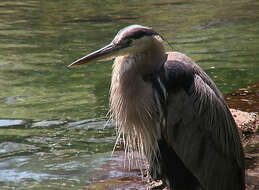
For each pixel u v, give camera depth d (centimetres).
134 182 895
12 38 2075
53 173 945
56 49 1880
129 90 804
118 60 841
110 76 1555
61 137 1120
